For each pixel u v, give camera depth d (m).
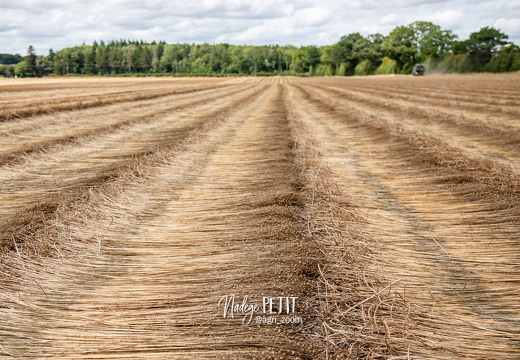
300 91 38.84
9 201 6.99
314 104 24.34
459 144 11.72
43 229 5.77
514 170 8.70
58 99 25.72
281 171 8.87
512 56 88.50
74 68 142.88
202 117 17.66
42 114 17.23
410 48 117.50
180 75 126.38
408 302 4.18
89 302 4.20
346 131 14.20
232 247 5.31
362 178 8.65
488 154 10.53
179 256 5.14
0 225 5.97
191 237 5.69
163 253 5.24
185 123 15.77
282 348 3.48
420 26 116.88
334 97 30.05
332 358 3.39
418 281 4.61
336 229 5.78
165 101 26.45
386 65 117.44
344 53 130.62
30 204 6.82
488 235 5.79
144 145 11.47
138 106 22.27
